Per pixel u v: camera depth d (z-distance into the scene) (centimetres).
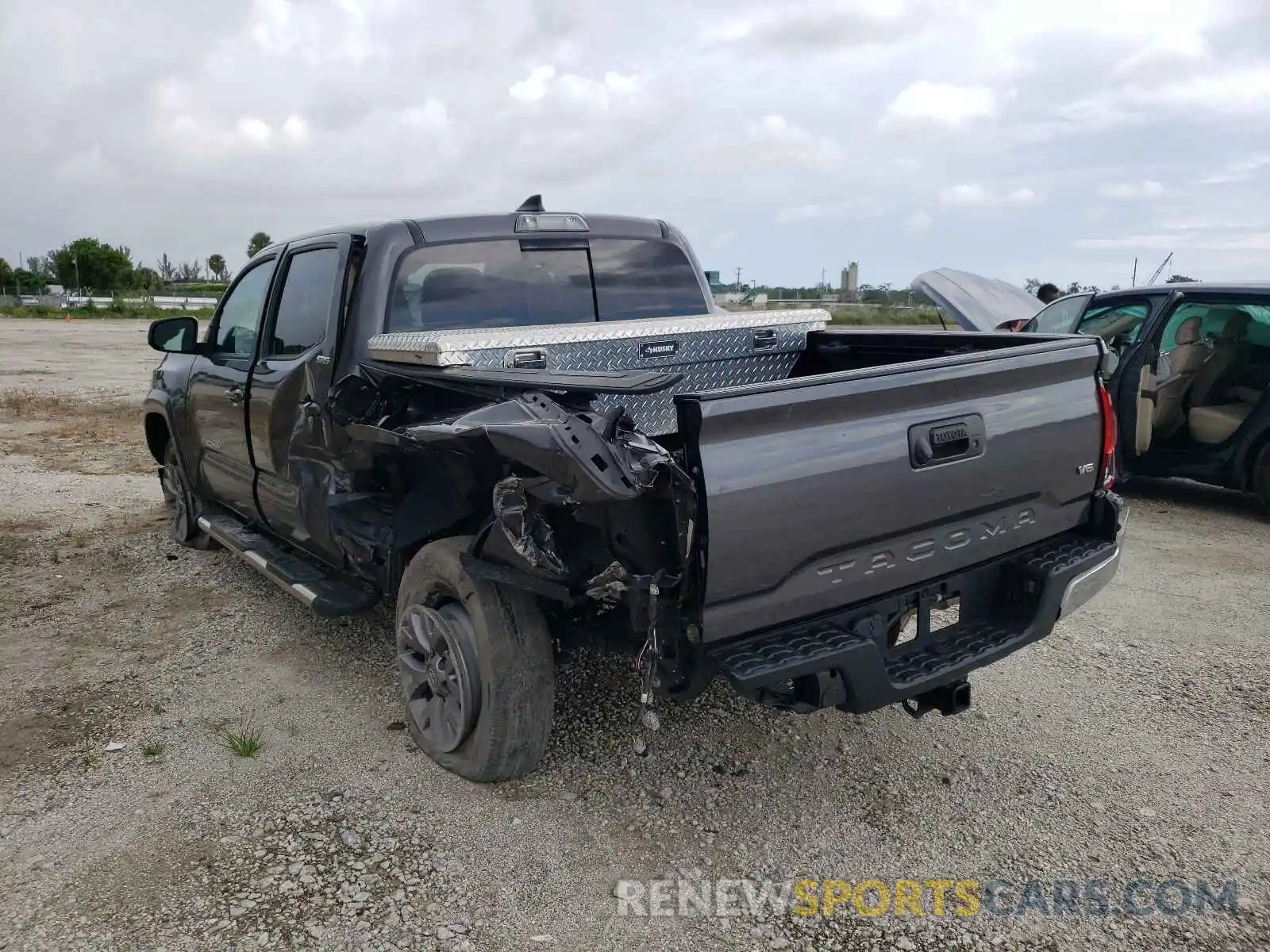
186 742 385
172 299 7994
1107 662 463
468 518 364
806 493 279
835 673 287
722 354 423
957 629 341
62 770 363
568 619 343
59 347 2827
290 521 479
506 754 336
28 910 281
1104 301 809
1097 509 373
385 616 527
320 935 271
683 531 262
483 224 444
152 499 825
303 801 338
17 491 853
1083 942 269
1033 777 357
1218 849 312
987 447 322
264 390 476
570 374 315
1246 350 763
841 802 340
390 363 384
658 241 507
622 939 271
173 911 280
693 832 322
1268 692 429
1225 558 634
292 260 484
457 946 267
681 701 288
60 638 500
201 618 527
